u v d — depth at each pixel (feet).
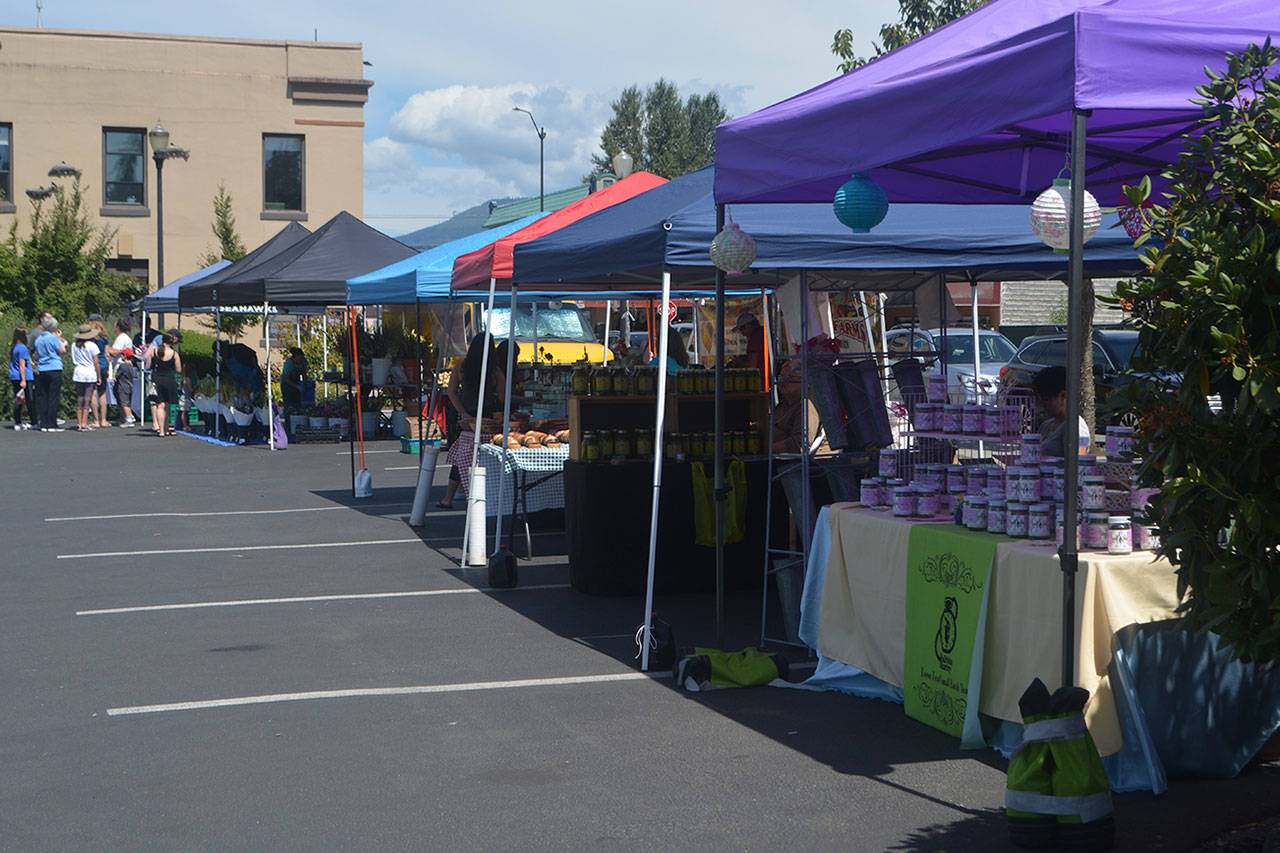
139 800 15.25
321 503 43.78
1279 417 11.35
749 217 22.94
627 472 27.73
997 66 14.44
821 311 31.01
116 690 20.18
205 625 24.90
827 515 20.66
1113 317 74.43
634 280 32.94
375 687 20.35
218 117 106.52
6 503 43.60
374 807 14.99
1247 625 11.81
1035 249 23.21
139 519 39.83
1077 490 15.43
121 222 104.78
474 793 15.46
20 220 102.58
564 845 13.82
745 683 20.22
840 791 15.42
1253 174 11.43
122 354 80.28
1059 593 15.16
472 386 36.27
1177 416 11.83
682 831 14.19
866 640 19.34
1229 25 13.64
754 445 28.78
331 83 108.37
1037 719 13.75
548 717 18.69
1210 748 15.83
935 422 20.33
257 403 66.33
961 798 15.12
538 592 28.43
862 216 19.07
